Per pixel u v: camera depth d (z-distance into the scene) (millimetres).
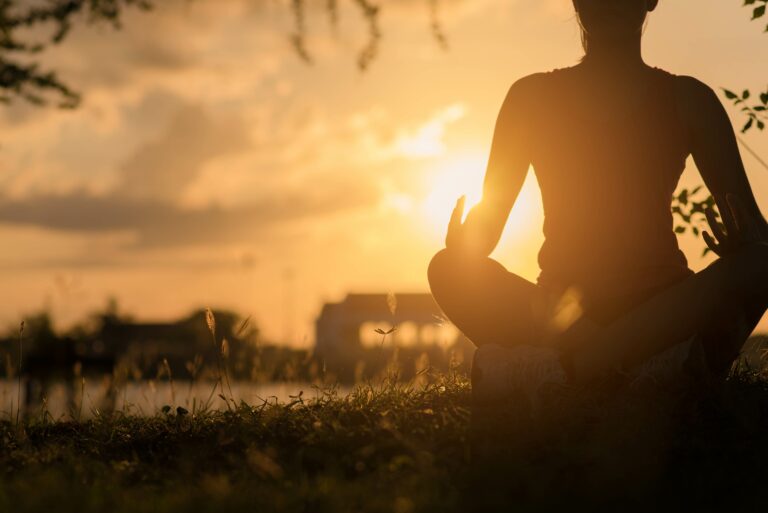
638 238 4703
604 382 4480
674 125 4867
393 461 3824
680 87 4941
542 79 5094
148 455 4848
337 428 4484
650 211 4750
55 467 4457
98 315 47781
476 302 4734
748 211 4801
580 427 4191
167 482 3908
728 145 4887
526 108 5043
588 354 4410
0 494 3730
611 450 3828
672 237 4805
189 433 5156
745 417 4309
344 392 5789
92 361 10203
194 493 3629
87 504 3471
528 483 3453
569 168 4859
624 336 4402
